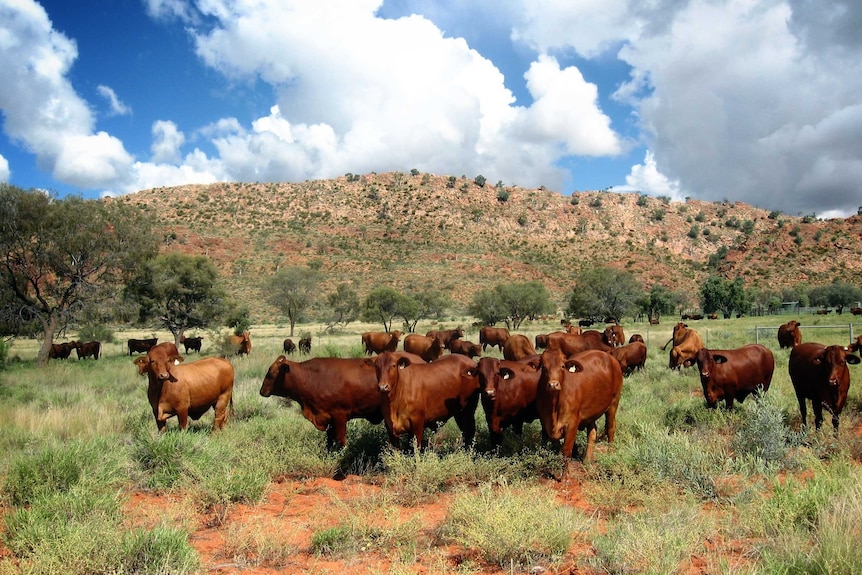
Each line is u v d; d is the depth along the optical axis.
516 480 7.35
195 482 7.62
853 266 125.25
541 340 26.58
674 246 180.50
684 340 19.20
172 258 43.28
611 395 8.98
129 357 34.56
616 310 70.94
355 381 9.27
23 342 57.53
